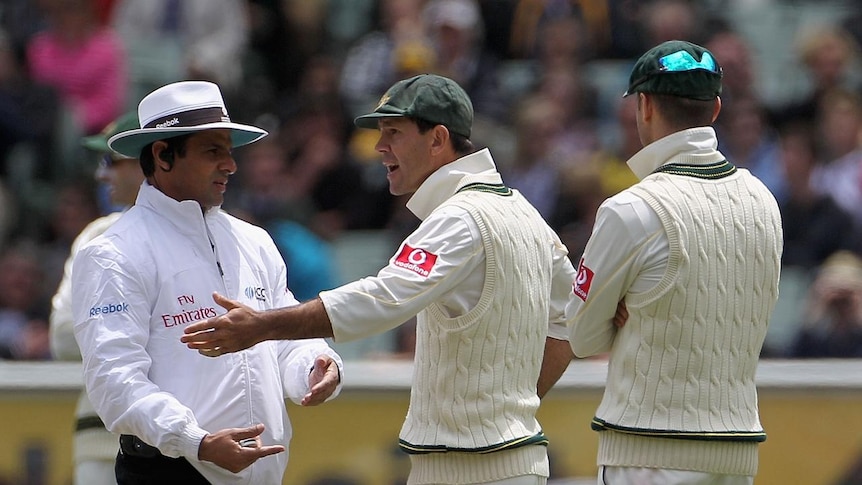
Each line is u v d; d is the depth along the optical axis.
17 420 23.30
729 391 15.53
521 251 15.96
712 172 15.58
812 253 35.28
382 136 16.41
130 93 42.41
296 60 43.62
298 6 44.09
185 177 16.14
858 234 35.41
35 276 33.94
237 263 16.30
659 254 15.22
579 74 39.91
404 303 15.25
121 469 16.23
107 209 24.53
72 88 40.78
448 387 15.80
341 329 15.08
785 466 23.39
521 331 15.98
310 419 23.55
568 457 23.42
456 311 15.77
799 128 38.97
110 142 16.06
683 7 41.22
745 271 15.49
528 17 41.28
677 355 15.31
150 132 15.80
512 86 39.91
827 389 23.34
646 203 15.30
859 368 23.69
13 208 38.03
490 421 15.79
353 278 36.06
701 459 15.32
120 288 15.52
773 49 45.16
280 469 16.39
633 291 15.39
